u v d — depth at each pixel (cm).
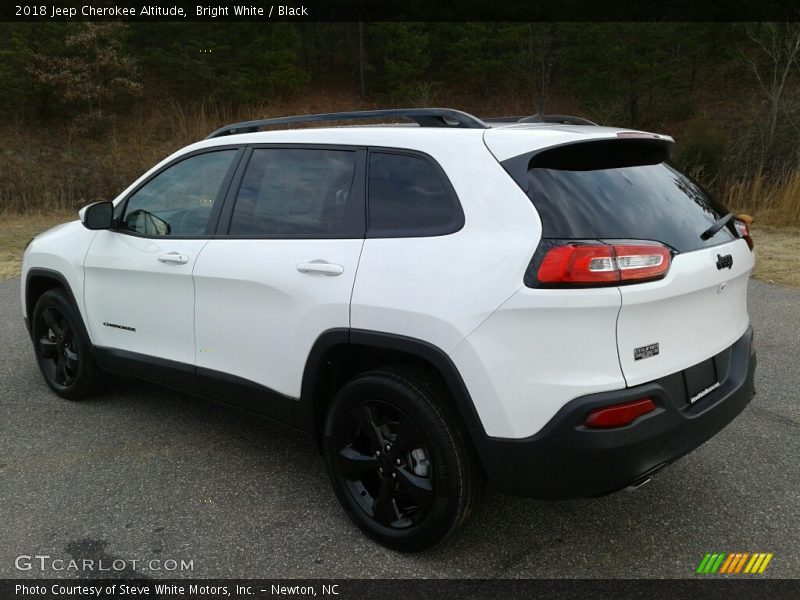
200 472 349
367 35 3022
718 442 378
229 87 2578
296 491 330
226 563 274
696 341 260
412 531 270
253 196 330
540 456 235
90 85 2380
